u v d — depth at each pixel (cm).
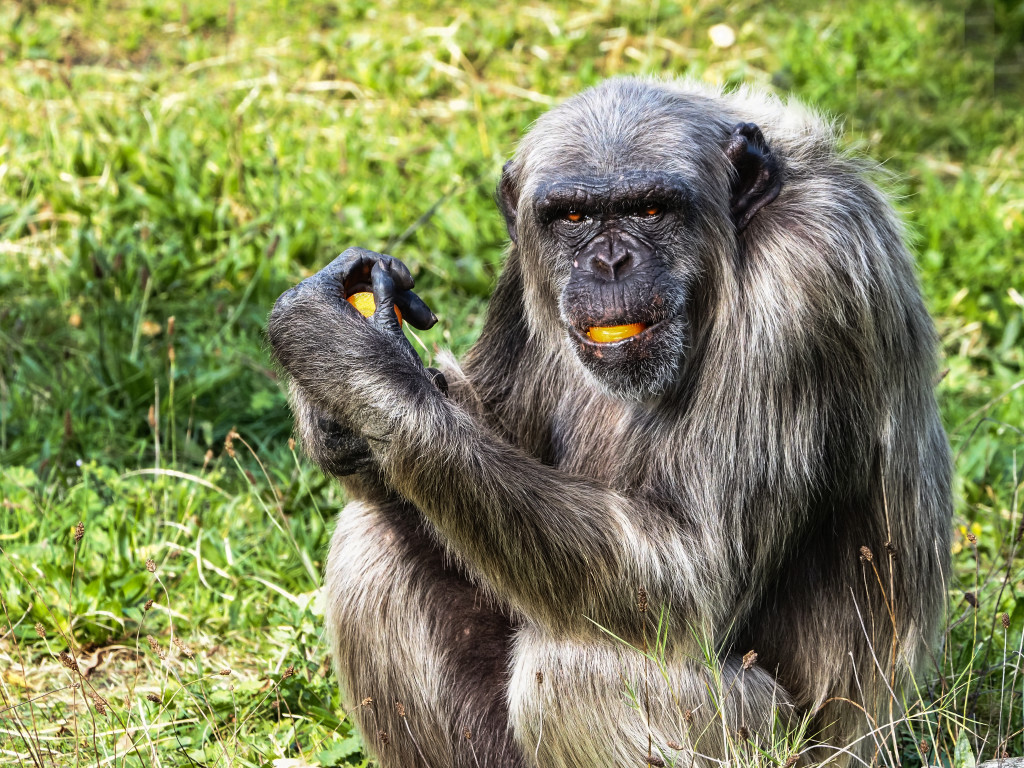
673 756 1212
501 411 1434
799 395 1208
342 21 3284
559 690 1230
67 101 2858
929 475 1337
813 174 1262
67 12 3259
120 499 1756
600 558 1198
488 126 2825
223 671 1339
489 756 1303
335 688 1484
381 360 1209
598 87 1304
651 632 1216
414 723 1317
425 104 2964
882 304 1230
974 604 1379
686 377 1256
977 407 2141
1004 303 2344
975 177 2806
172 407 1883
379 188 2592
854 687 1318
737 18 3434
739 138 1238
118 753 1340
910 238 1370
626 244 1217
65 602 1565
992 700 1430
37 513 1722
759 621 1316
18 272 2322
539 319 1347
